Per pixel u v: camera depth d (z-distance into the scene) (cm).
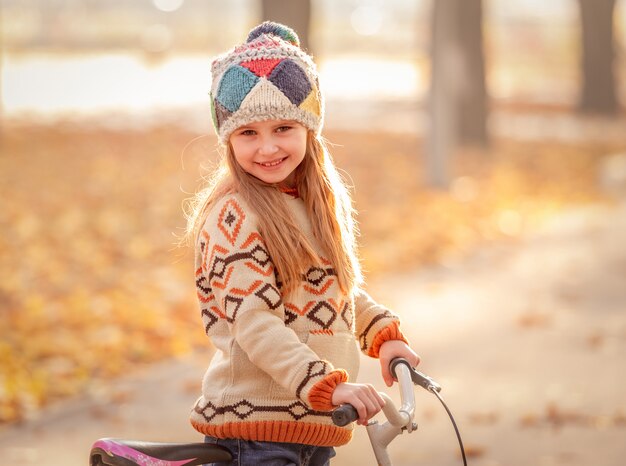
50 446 680
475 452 664
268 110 319
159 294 1077
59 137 2388
